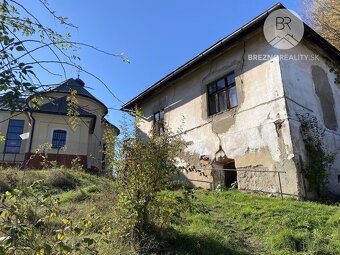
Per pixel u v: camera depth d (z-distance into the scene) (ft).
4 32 6.99
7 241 6.86
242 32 35.86
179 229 18.69
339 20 55.21
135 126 19.19
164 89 50.62
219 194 30.73
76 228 9.11
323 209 21.80
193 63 42.39
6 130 75.82
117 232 15.89
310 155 31.04
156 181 17.61
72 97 9.11
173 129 46.26
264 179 31.73
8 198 8.18
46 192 10.77
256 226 19.57
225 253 16.06
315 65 38.32
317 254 15.39
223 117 38.32
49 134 65.26
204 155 39.93
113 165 18.99
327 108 37.37
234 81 38.32
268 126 32.48
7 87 6.40
